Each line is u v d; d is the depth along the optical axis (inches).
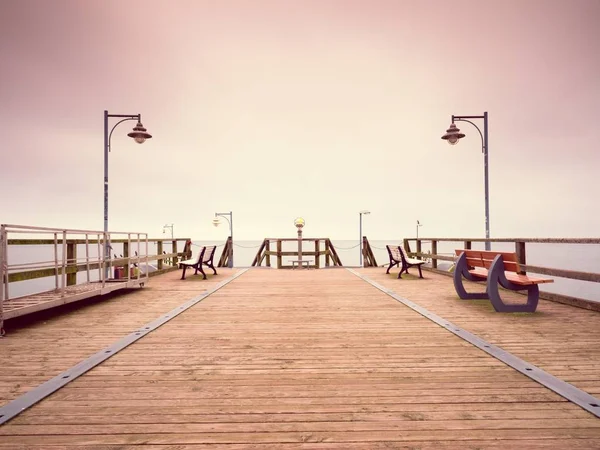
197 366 132.8
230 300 273.4
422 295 289.1
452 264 473.7
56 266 234.1
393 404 101.3
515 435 85.5
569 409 98.4
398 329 185.2
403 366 131.5
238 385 115.2
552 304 248.2
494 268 222.5
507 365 132.4
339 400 104.0
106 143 432.8
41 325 195.5
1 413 96.2
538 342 159.9
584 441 83.0
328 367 131.0
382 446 81.2
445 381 117.6
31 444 82.5
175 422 92.1
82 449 80.6
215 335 175.6
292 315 219.8
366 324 196.1
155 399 105.3
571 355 142.3
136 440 84.1
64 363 135.9
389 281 383.9
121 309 238.5
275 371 127.3
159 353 148.1
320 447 80.9
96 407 100.6
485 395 107.0
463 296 266.7
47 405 102.0
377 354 145.6
